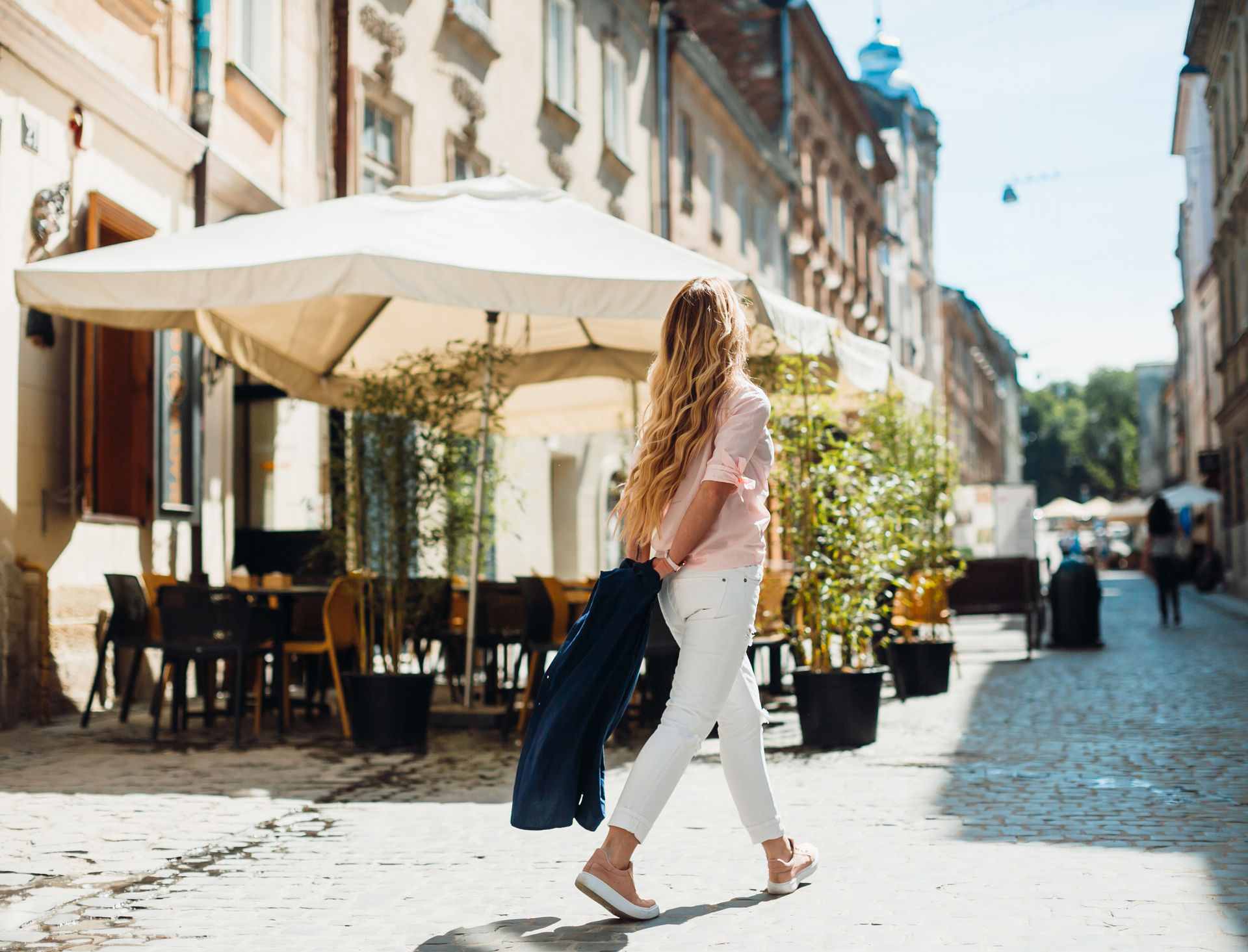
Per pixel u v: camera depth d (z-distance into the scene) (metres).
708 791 5.87
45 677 8.46
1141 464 77.75
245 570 10.46
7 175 8.44
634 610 3.57
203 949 3.38
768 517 3.75
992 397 85.19
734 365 3.72
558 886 4.04
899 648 10.03
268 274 6.76
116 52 10.03
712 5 33.19
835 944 3.30
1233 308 30.08
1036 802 5.34
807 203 35.09
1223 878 3.92
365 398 7.55
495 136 17.95
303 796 5.76
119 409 10.36
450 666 9.68
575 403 12.74
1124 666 12.04
